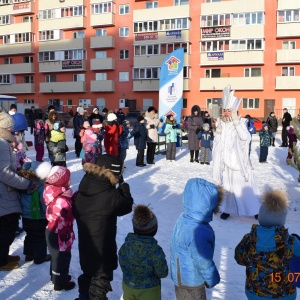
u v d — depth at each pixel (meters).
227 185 6.77
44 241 4.72
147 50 42.88
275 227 2.78
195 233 2.82
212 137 13.74
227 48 40.28
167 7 41.41
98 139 10.01
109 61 44.09
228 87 6.87
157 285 3.09
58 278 4.02
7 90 50.09
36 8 48.75
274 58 38.81
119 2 44.22
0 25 50.31
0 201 4.29
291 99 38.34
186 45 41.28
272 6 38.59
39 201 4.44
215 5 39.94
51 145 9.34
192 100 41.56
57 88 46.84
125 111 44.34
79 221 3.28
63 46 46.66
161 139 20.55
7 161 4.16
